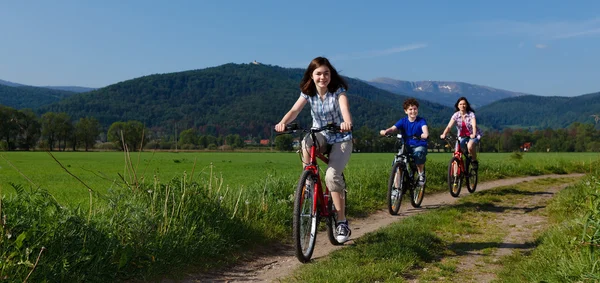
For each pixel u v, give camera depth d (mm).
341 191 5605
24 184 15016
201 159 52469
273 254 5680
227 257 5211
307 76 5363
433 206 9227
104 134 133750
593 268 3625
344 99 5301
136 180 5598
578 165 19516
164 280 4414
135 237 4531
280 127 5164
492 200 9711
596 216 4195
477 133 10445
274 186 8781
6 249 3520
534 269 4285
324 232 6812
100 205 5320
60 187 13883
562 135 109625
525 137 111375
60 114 115188
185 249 4801
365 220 7996
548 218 7523
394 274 4418
